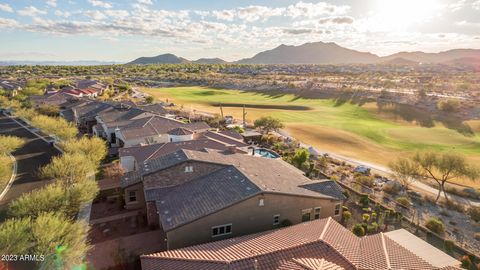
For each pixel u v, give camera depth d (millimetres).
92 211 33188
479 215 35219
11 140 47062
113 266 24297
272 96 158125
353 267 19719
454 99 115062
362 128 89375
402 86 173375
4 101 90125
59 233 20844
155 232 29250
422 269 19922
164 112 81938
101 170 45406
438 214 37250
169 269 19750
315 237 22328
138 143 53406
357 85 178000
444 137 80312
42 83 134875
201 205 26609
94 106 77625
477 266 25516
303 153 50688
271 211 27672
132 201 33625
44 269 19812
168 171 31875
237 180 29516
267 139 68938
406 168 44344
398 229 30312
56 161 35156
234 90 179625
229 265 19062
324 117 108125
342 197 31625
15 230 20391
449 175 49156
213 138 54250
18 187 39875
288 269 18406
